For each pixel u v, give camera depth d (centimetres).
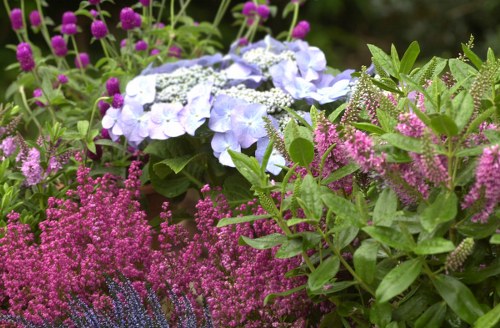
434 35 296
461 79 91
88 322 89
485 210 82
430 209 81
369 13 293
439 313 84
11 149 107
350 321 91
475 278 84
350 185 89
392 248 88
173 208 112
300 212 91
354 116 91
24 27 126
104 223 97
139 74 124
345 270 91
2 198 102
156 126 107
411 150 82
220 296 93
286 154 91
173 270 96
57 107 122
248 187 106
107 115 109
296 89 108
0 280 96
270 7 131
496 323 82
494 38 278
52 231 96
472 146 85
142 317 88
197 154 107
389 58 93
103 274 92
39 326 89
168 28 124
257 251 94
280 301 92
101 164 112
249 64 113
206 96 107
